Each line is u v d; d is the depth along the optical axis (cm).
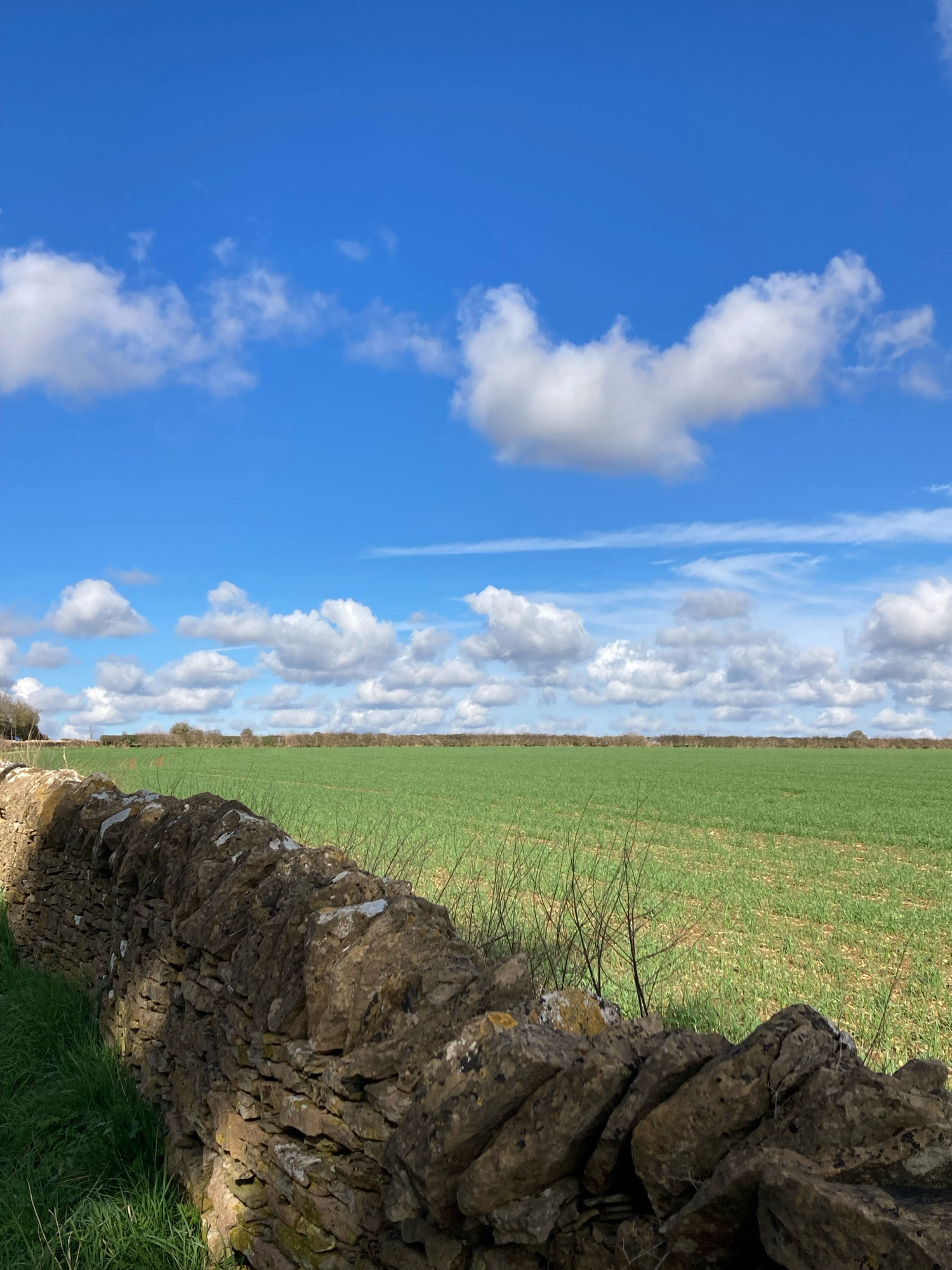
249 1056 368
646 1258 213
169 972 472
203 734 7694
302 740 8725
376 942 337
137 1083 498
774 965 878
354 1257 298
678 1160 215
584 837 1919
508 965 305
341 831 1266
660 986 721
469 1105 239
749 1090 212
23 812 841
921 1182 191
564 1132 228
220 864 473
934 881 1477
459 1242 257
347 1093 308
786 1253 184
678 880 1405
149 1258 358
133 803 652
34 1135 458
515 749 8569
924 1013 738
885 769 5066
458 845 1614
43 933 765
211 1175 392
